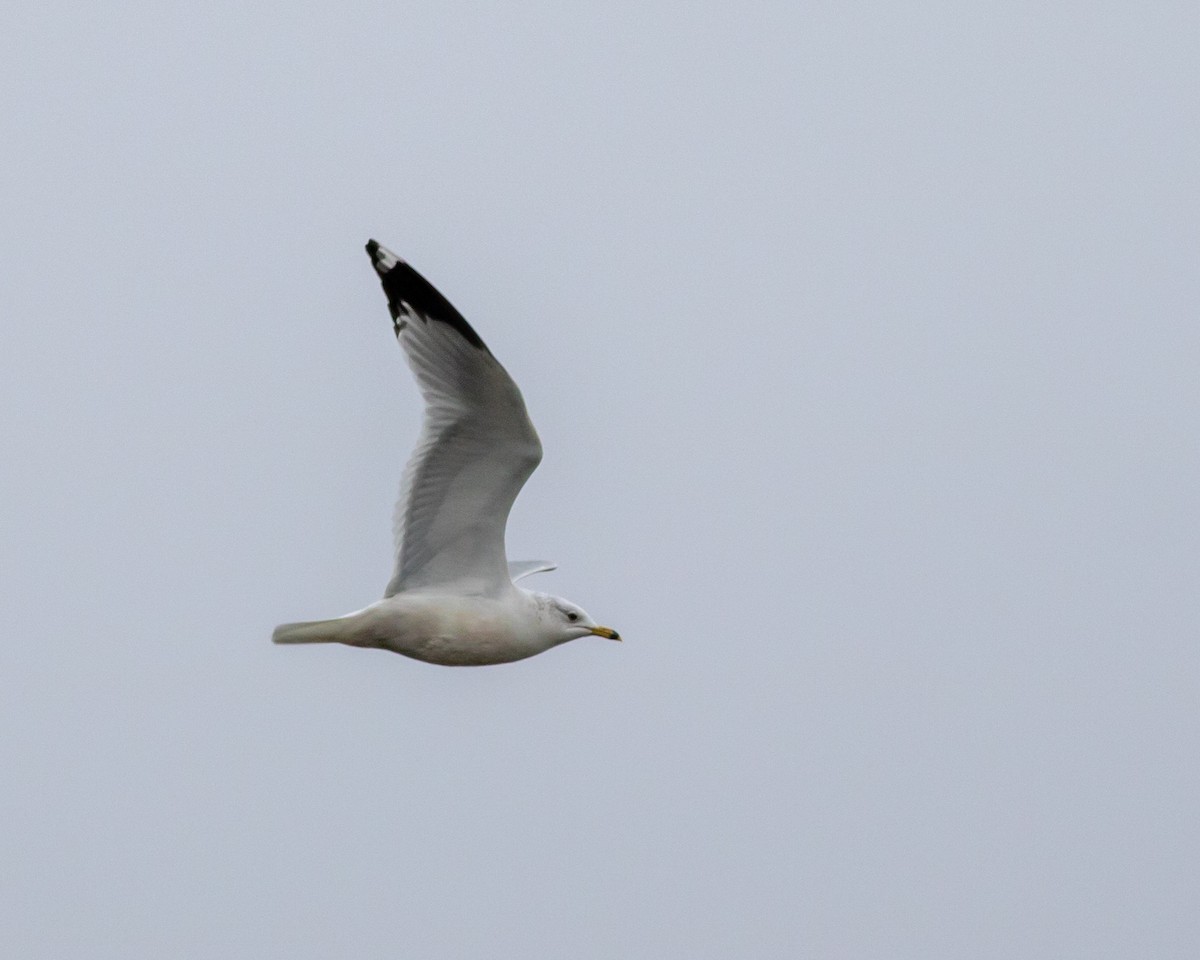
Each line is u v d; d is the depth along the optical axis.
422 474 12.98
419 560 13.19
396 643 13.19
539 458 12.78
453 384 12.63
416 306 12.53
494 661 13.44
